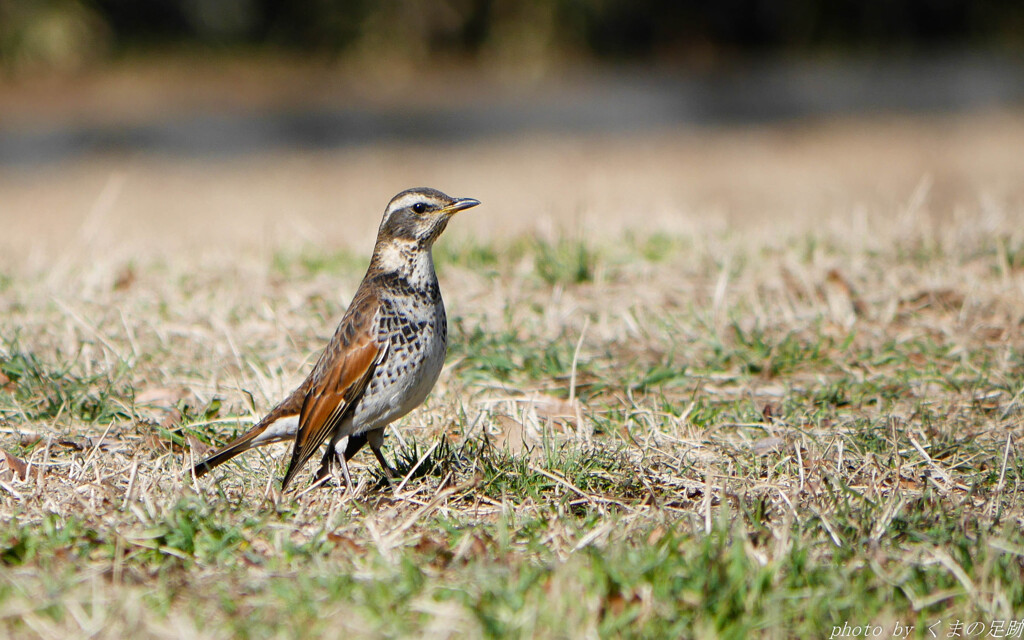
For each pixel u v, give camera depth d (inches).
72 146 1692.9
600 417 409.1
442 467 353.4
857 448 366.6
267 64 2477.9
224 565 283.1
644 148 1578.5
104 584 268.1
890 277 552.1
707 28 2787.9
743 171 1343.5
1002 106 1875.0
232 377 440.8
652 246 656.4
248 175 1411.2
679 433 386.0
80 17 2333.9
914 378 440.1
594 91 2322.8
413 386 344.8
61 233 960.9
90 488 336.8
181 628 242.7
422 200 342.6
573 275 585.0
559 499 332.5
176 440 375.9
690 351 478.9
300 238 770.8
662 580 262.5
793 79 2390.5
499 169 1398.9
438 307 351.3
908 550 291.9
